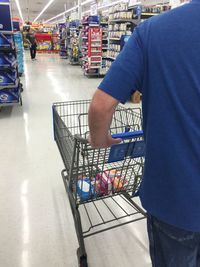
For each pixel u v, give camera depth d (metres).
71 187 1.67
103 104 0.80
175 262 0.97
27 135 3.69
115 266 1.63
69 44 14.35
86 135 1.56
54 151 3.21
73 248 1.77
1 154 3.11
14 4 24.08
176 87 0.75
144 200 0.93
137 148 1.36
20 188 2.44
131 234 1.90
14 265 1.63
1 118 4.41
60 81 8.09
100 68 9.23
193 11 0.72
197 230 0.83
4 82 4.50
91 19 8.80
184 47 0.72
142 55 0.79
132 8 6.68
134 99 5.29
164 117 0.79
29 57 16.28
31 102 5.47
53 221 2.01
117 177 1.66
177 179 0.80
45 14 34.88
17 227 1.94
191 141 0.76
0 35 4.23
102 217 2.06
